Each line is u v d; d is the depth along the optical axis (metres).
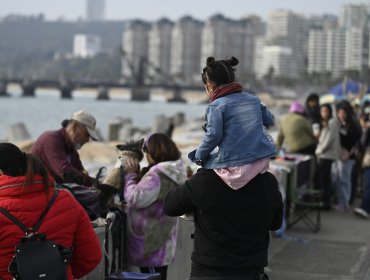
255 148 4.61
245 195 4.66
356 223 13.07
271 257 10.01
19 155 4.52
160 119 50.16
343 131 14.57
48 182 4.56
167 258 6.84
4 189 4.45
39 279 4.21
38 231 4.46
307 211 12.75
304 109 15.95
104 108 144.88
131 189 6.69
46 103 170.50
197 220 4.77
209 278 4.66
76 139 7.41
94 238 4.80
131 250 6.81
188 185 4.74
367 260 9.92
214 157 4.66
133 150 7.06
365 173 13.74
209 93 4.88
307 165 14.38
